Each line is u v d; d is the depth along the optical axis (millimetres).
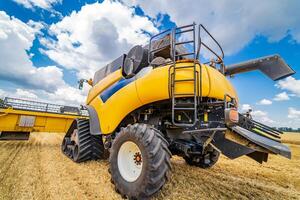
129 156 2805
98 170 3834
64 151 5523
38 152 5617
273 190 3266
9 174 3279
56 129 7090
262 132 3051
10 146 6480
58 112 7734
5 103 6578
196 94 2543
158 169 2264
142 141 2447
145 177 2266
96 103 4207
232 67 3707
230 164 5457
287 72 3115
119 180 2664
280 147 2289
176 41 2936
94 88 4996
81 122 4805
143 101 2936
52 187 2816
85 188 2854
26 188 2719
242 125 3098
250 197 2889
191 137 3414
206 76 2662
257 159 2941
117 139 2920
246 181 3713
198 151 3514
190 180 3521
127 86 3301
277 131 2896
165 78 2695
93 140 4559
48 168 3842
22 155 4969
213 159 4312
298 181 3930
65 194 2596
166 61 3154
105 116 3715
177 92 2590
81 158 4348
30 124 6582
